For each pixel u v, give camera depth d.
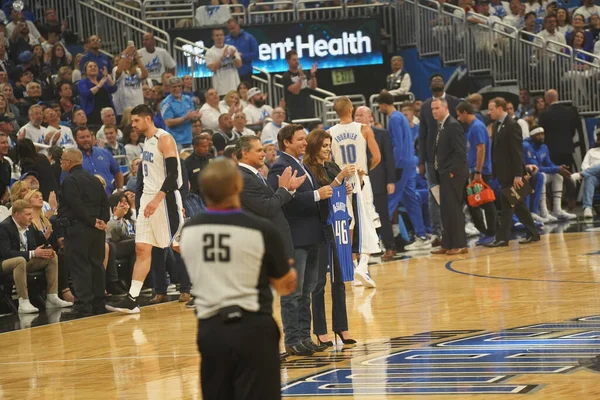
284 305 9.98
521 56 27.19
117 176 18.59
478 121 20.02
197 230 5.95
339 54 28.53
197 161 16.08
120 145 20.56
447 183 18.53
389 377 8.58
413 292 14.07
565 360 8.73
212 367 5.88
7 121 18.88
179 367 9.92
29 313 15.02
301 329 10.13
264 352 5.85
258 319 5.88
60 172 17.67
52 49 24.08
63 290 16.06
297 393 8.22
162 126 22.34
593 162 24.28
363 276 14.66
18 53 23.86
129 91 22.67
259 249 5.88
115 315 14.26
